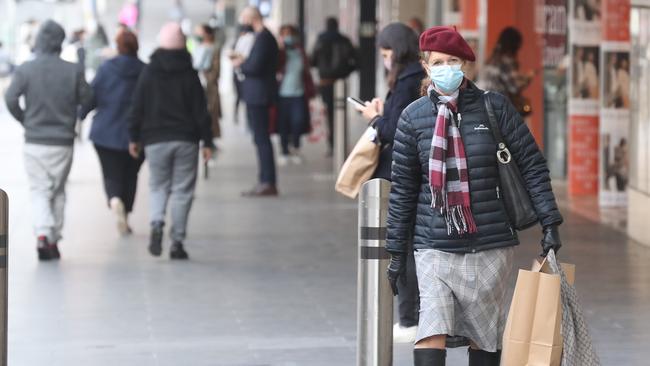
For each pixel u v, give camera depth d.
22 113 32.00
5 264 17.42
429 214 16.92
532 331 16.00
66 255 33.09
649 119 33.75
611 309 26.03
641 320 24.98
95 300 27.11
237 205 43.78
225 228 38.22
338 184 21.98
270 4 135.38
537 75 51.72
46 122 31.94
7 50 115.25
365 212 18.38
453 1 52.72
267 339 23.41
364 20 61.50
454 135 16.69
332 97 62.34
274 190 46.66
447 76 16.39
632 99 35.66
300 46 59.12
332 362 21.62
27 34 108.12
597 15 44.97
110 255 33.12
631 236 35.69
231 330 24.19
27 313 25.73
